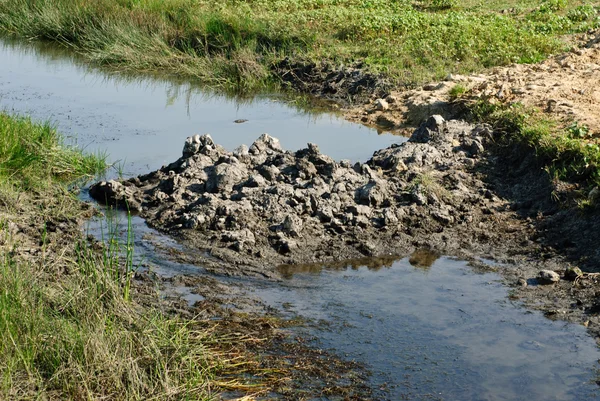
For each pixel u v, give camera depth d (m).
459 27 17.44
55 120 13.53
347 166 10.49
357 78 15.53
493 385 6.50
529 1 21.05
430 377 6.59
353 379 6.53
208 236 8.96
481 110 12.58
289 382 6.45
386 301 7.83
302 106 14.88
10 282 6.89
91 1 20.03
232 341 7.00
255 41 17.45
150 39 18.03
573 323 7.41
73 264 7.83
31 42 19.45
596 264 8.39
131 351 6.44
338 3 20.84
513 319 7.50
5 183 9.86
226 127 13.45
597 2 20.66
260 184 9.82
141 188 10.32
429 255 8.83
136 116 13.98
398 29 17.89
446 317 7.54
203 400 6.07
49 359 6.15
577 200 9.38
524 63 15.56
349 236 9.09
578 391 6.45
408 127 13.41
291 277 8.27
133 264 8.31
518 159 10.88
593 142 10.62
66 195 10.00
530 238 9.12
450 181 10.41
